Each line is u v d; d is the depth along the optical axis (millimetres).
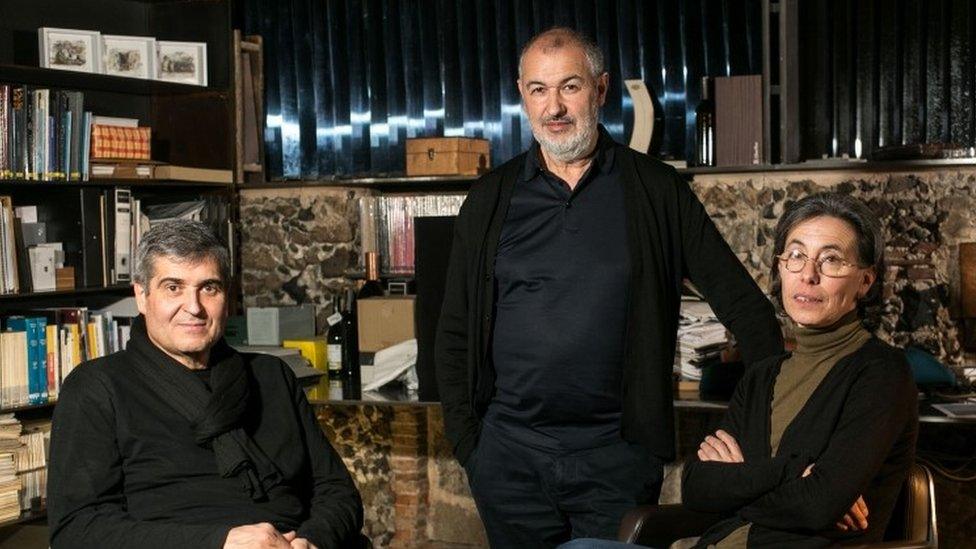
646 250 2787
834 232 2324
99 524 2424
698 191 4215
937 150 3943
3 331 4266
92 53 4547
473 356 2947
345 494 2756
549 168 2887
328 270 4770
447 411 3119
